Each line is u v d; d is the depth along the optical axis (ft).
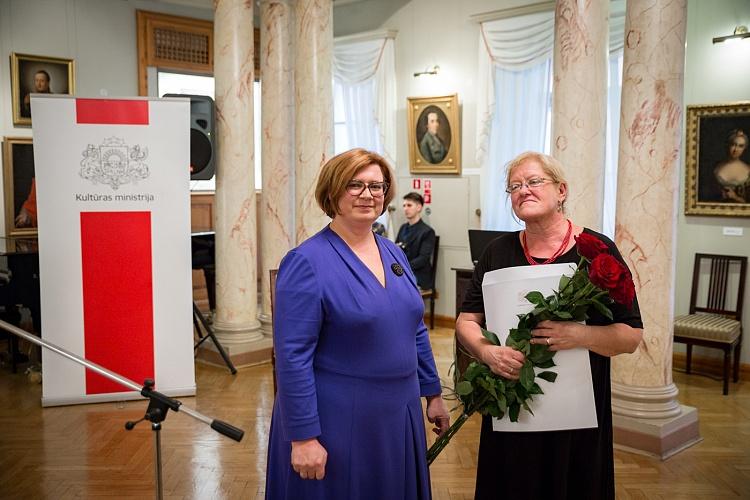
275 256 20.83
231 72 18.57
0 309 19.45
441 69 24.26
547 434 7.21
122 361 15.98
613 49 19.83
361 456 6.61
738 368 18.06
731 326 17.35
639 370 13.23
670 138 12.69
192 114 17.95
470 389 7.12
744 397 16.89
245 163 18.98
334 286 6.57
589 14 13.75
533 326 7.04
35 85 23.29
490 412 7.13
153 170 15.75
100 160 15.44
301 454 6.35
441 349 21.61
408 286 7.13
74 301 15.61
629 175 13.00
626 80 13.00
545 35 21.38
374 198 6.76
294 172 21.04
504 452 7.35
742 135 17.92
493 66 22.62
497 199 23.07
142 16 25.44
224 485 11.70
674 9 12.48
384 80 25.27
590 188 14.02
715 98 18.42
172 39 26.30
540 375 7.00
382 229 24.86
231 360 18.95
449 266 24.52
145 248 15.85
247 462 12.67
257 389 17.15
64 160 15.30
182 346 16.30
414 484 6.99
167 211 15.89
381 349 6.66
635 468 12.46
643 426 13.01
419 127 24.63
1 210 23.00
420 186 25.04
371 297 6.66
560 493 7.13
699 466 12.59
